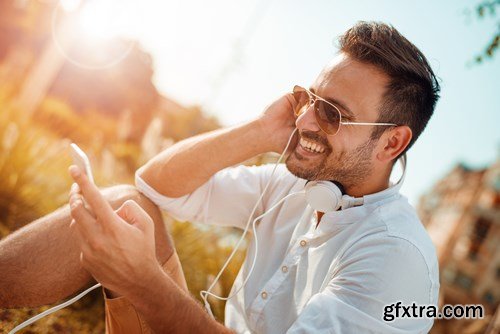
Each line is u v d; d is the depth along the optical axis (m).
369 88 1.57
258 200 1.80
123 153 8.62
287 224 1.79
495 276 34.25
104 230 1.06
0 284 1.44
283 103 1.77
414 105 1.63
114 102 17.17
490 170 37.22
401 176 1.68
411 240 1.43
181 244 3.64
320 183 1.57
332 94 1.59
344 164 1.62
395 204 1.58
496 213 35.62
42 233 1.51
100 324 2.75
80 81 15.98
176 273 1.75
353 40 1.62
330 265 1.51
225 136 1.72
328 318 1.30
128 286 1.13
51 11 16.03
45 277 1.48
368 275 1.36
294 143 1.77
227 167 1.86
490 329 2.67
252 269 1.66
